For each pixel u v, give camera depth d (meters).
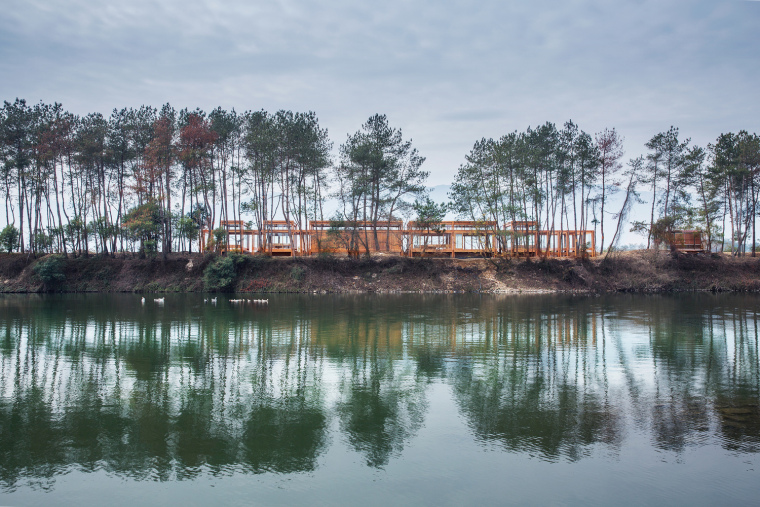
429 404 12.02
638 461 8.99
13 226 53.09
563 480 8.32
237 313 29.14
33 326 23.72
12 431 10.22
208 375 14.59
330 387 13.39
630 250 54.81
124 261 49.88
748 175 50.62
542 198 50.56
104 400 12.19
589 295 44.16
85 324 24.39
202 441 9.82
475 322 25.36
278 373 14.86
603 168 50.59
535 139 50.06
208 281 46.38
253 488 8.05
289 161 50.44
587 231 55.22
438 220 50.94
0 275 48.62
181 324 24.45
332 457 9.16
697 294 44.97
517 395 12.70
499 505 7.55
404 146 50.34
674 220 50.03
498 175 50.88
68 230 50.81
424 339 20.48
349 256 50.75
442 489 8.01
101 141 48.72
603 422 10.83
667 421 10.85
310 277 47.84
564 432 10.30
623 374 14.73
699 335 21.50
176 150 48.22
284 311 30.27
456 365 15.90
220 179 52.50
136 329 22.86
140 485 8.15
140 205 49.69
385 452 9.38
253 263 48.53
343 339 20.44
